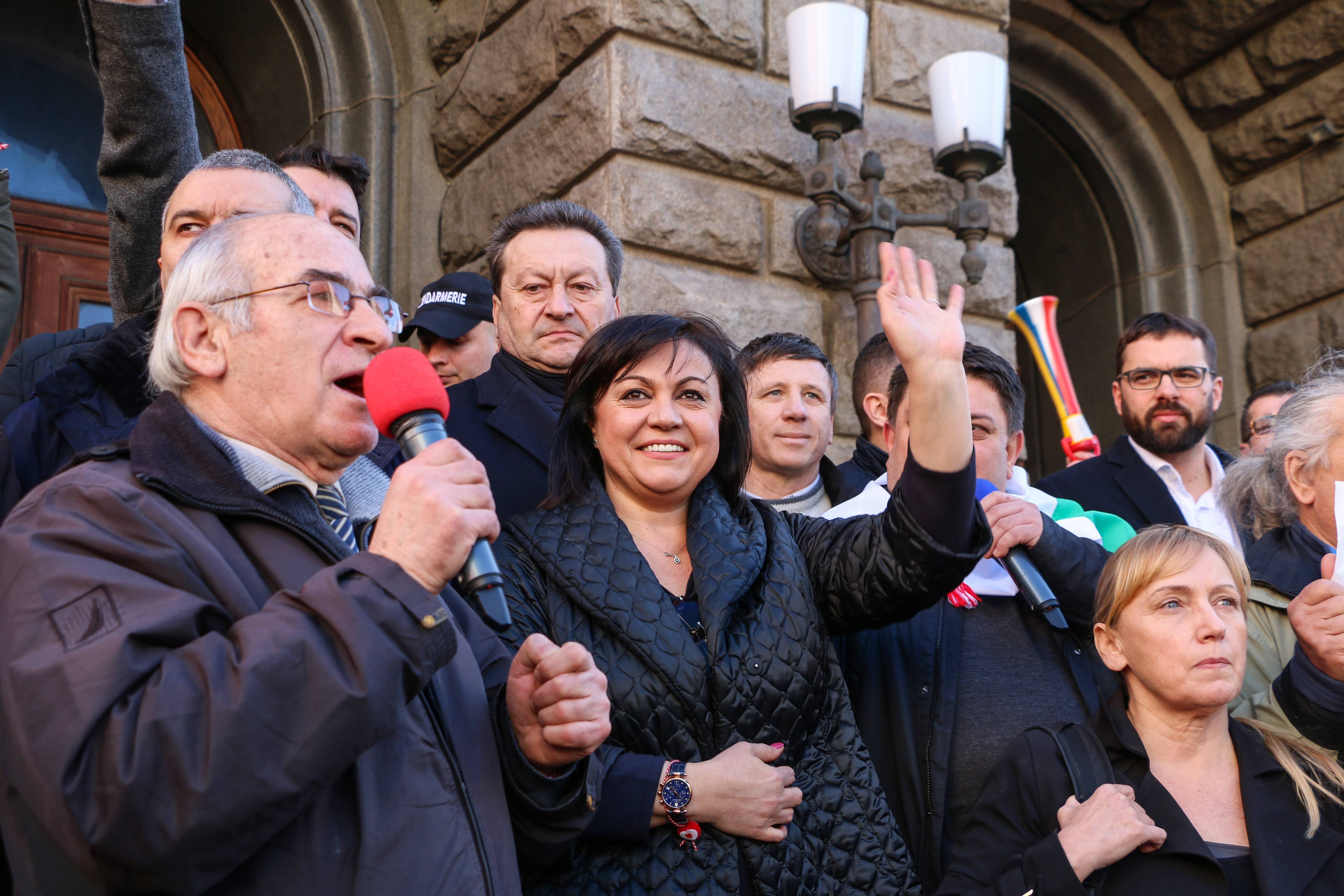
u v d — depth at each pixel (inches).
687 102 171.0
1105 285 280.4
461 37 197.0
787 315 174.1
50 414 75.5
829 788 80.0
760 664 79.4
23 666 48.1
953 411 79.0
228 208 83.7
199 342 60.4
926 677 95.0
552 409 113.2
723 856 73.7
